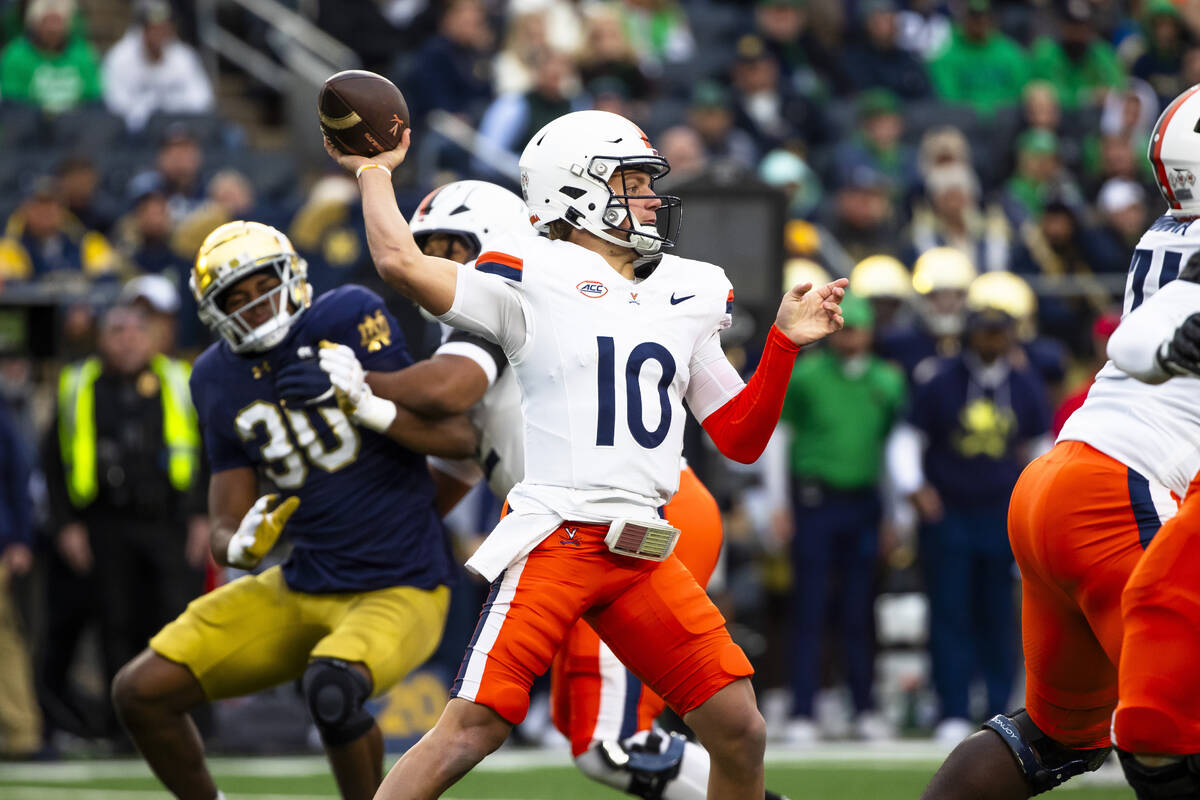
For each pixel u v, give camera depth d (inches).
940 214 1608.0
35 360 1291.8
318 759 1146.7
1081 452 528.4
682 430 558.6
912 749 1195.9
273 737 1196.5
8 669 1166.3
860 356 1280.8
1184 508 495.2
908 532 1365.7
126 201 1718.8
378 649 653.9
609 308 545.6
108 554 1187.9
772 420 556.7
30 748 1165.7
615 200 555.8
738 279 1102.4
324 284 1450.5
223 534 681.6
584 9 1962.4
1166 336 481.4
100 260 1450.5
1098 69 2097.7
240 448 699.4
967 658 1259.8
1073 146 1932.8
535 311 543.5
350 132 554.6
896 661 1400.1
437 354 673.0
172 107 1849.2
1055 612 547.2
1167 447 518.6
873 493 1284.4
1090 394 544.1
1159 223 542.0
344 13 2059.5
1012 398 1257.4
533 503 541.3
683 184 1101.7
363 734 640.4
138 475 1183.6
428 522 695.1
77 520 1192.2
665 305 554.9
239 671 681.0
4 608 1166.3
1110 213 1620.3
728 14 2144.4
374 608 669.3
